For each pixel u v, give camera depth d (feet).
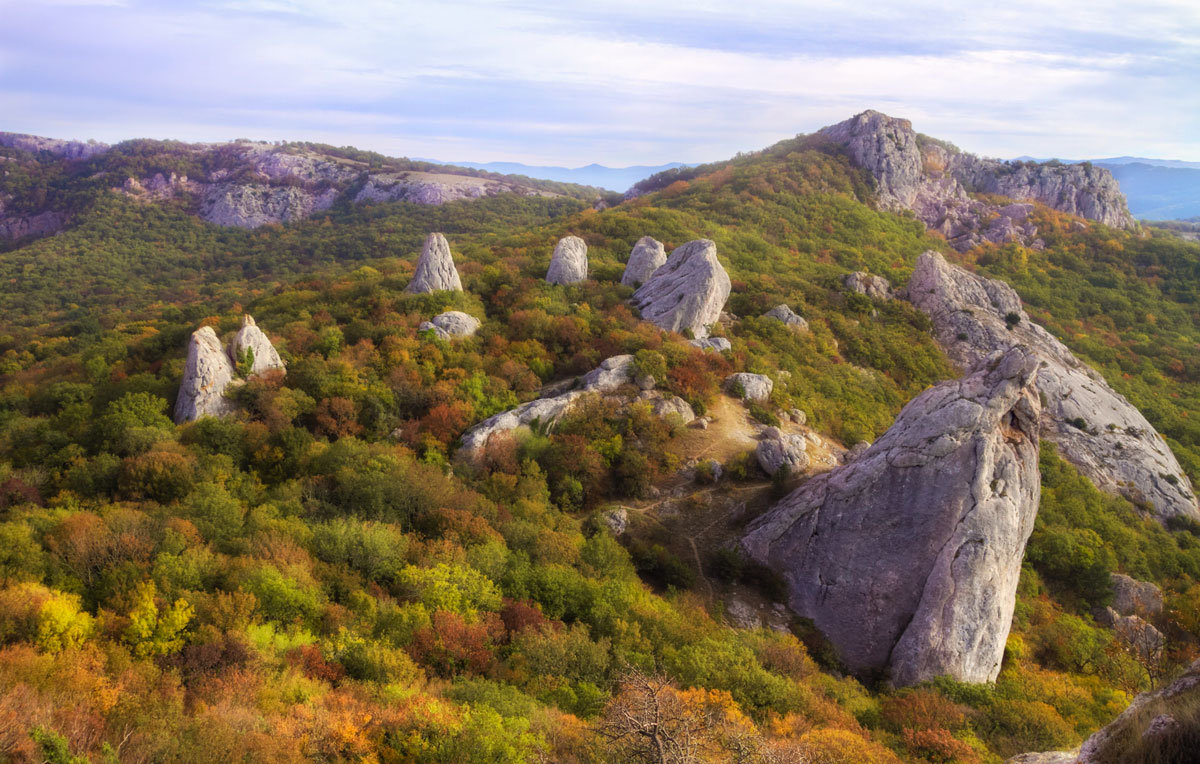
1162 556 188.75
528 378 185.98
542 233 353.72
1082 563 165.07
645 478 159.02
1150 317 364.79
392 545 108.78
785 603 135.23
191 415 157.79
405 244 599.16
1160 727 37.45
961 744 86.69
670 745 55.26
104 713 59.57
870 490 132.87
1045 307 369.91
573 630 95.40
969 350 268.41
